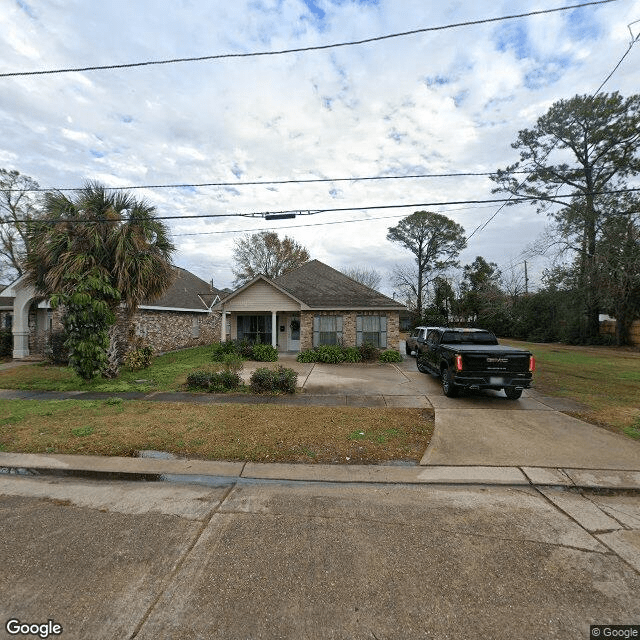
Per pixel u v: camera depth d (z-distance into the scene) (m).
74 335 9.23
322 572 2.59
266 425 6.02
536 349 21.41
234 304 16.47
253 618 2.17
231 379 8.96
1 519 3.34
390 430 5.81
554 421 6.34
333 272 19.38
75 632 2.07
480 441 5.37
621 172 21.39
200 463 4.63
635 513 3.50
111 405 7.29
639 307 21.98
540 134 22.86
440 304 34.88
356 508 3.57
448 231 39.59
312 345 16.42
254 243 36.91
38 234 9.94
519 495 3.88
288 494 3.89
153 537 3.04
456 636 2.04
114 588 2.42
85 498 3.79
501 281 34.72
